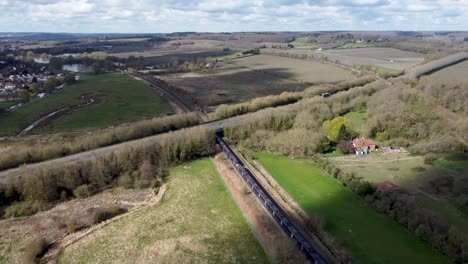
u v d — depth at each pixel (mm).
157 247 68562
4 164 93562
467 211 74125
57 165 89312
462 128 115062
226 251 67312
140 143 104938
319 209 79438
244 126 124875
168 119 127438
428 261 61812
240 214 79938
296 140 113812
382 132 119625
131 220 77938
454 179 87188
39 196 83812
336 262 62750
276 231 71875
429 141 110375
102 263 64562
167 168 104062
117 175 95688
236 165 101250
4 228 75250
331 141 116188
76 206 84000
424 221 69438
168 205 83812
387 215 76312
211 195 88375
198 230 73938
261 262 64375
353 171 95625
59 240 71500
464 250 60469
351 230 71250
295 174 98062
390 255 63656
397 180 88938
